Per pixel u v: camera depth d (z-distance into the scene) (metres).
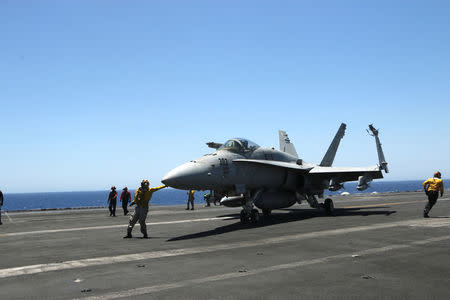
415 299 5.17
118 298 5.43
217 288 5.85
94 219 22.20
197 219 19.97
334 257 8.20
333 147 27.00
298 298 5.27
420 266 7.20
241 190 16.94
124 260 8.52
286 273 6.77
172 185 13.77
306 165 21.86
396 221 15.46
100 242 11.81
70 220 21.58
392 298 5.23
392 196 46.69
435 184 16.22
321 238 11.17
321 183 22.08
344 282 6.09
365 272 6.75
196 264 7.79
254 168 17.84
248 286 5.94
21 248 10.84
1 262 8.62
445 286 5.81
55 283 6.43
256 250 9.38
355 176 22.28
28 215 27.33
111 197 25.11
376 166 20.25
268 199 19.02
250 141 19.12
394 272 6.74
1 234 14.73
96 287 6.09
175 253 9.30
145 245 10.90
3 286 6.29
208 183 15.12
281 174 19.72
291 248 9.52
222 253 9.09
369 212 20.59
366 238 10.95
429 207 16.47
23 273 7.34
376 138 20.03
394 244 9.77
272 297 5.33
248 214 16.81
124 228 16.36
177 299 5.32
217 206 36.16
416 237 10.91
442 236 11.02
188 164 15.02
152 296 5.49
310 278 6.38
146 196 12.73
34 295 5.68
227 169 16.17
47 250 10.34
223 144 17.97
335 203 32.78
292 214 21.17
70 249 10.44
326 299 5.21
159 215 24.09
